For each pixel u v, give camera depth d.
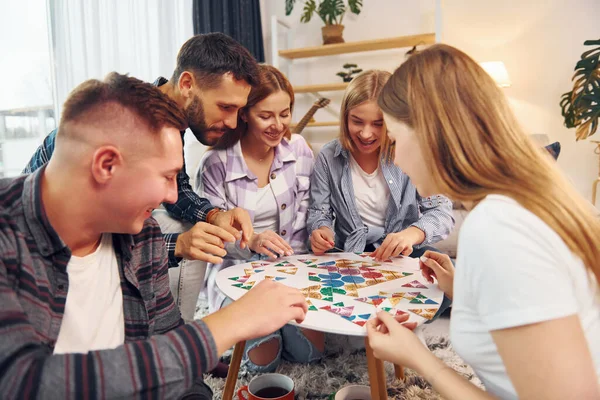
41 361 0.57
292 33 4.52
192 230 1.24
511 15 3.59
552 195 0.65
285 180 1.80
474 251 0.64
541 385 0.58
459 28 3.71
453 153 0.70
